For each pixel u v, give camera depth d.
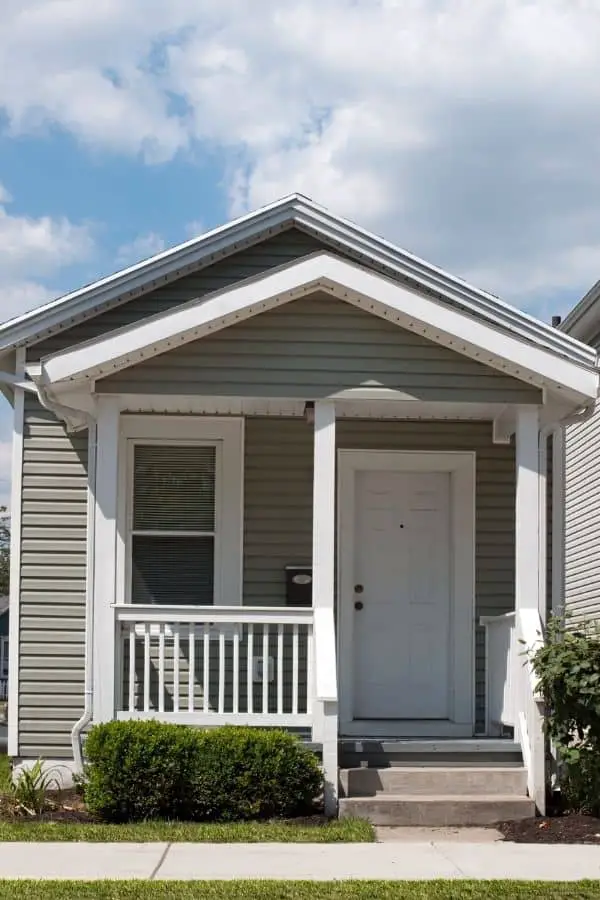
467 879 7.25
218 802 8.98
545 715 9.44
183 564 11.41
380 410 10.31
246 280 9.62
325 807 9.20
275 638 11.28
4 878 7.20
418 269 11.35
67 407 10.26
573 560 17.59
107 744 9.06
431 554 11.85
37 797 9.50
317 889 6.94
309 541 11.47
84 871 7.42
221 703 9.65
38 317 11.04
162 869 7.48
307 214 11.33
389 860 7.83
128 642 10.46
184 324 9.54
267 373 9.77
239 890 6.89
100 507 9.67
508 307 11.30
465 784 9.54
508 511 11.80
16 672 10.89
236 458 11.48
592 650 9.30
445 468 11.79
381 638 11.77
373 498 11.89
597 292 14.28
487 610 11.68
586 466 16.83
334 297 9.84
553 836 8.65
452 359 9.87
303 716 9.55
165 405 10.20
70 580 11.03
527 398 9.88
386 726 11.45
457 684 11.55
